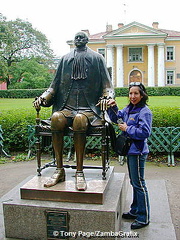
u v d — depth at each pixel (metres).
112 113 3.25
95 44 37.34
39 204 2.79
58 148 3.10
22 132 6.78
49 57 37.06
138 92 2.98
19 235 2.85
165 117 6.42
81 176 3.02
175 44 36.78
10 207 2.83
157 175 5.26
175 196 4.27
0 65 28.70
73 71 3.48
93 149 6.75
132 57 37.16
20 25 34.53
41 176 3.30
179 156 6.48
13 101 21.19
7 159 6.54
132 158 2.95
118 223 2.92
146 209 3.11
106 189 2.98
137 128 2.86
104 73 3.55
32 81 32.62
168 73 37.34
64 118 3.14
